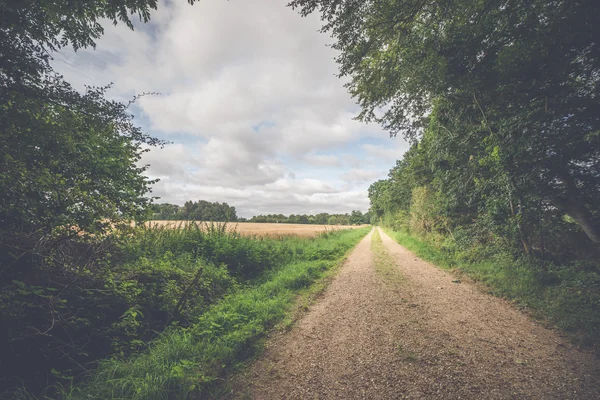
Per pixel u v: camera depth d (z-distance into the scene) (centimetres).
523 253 838
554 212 791
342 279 884
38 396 289
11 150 357
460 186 1045
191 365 330
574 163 703
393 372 326
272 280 843
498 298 627
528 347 376
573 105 636
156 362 336
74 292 406
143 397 271
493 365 330
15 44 403
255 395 292
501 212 840
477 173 970
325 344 416
